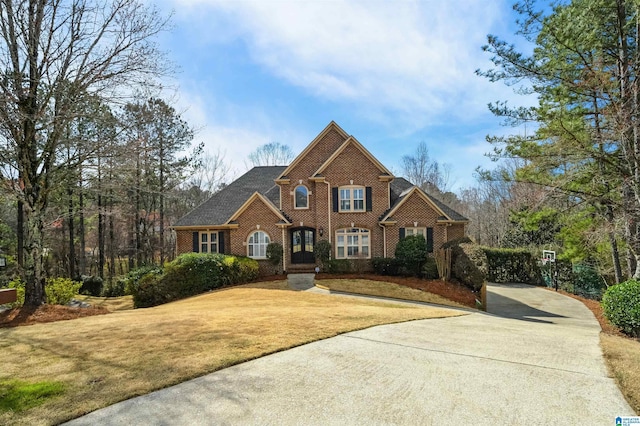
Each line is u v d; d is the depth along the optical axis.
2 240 28.95
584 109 14.79
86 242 38.00
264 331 8.16
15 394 4.89
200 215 24.25
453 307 16.20
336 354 6.65
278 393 4.94
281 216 23.03
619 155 13.46
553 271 23.50
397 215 23.12
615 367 6.08
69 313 11.74
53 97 12.26
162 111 25.19
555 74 13.14
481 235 47.78
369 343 7.46
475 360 6.46
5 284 21.59
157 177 30.64
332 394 4.91
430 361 6.35
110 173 14.04
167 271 18.41
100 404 4.62
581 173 13.94
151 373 5.62
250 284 20.02
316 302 14.38
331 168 23.88
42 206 12.84
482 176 16.73
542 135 14.41
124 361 6.19
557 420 4.27
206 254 20.06
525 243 30.92
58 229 31.20
